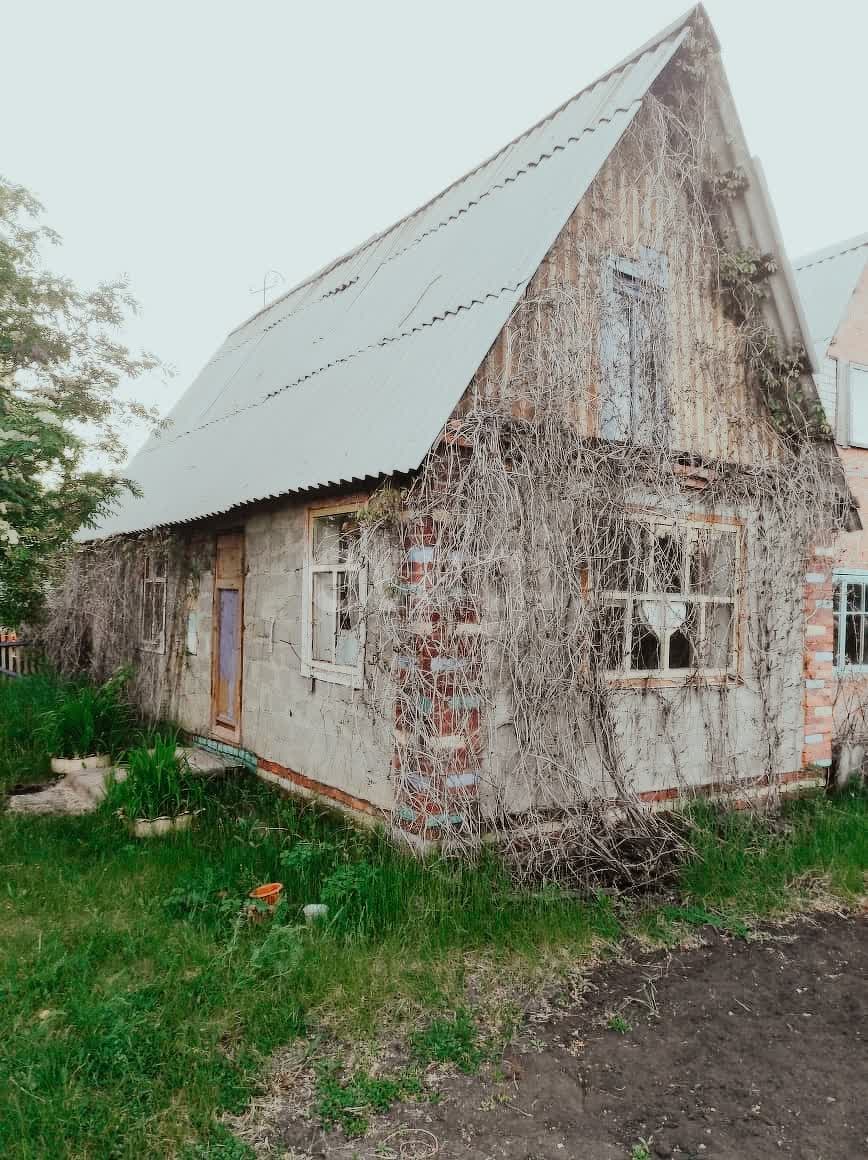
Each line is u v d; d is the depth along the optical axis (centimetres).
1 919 512
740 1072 389
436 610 587
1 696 1247
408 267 938
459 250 823
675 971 488
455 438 596
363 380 768
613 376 721
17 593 897
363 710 675
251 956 453
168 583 1102
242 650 905
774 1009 450
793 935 546
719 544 802
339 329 988
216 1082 357
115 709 973
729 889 598
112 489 885
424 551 592
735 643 806
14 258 848
